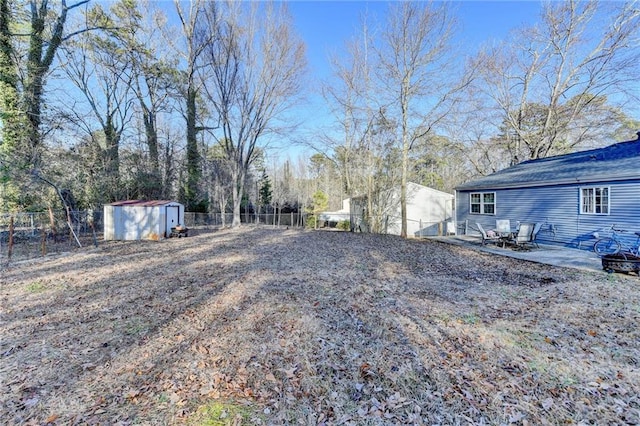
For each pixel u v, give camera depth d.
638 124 17.25
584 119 17.39
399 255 9.88
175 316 4.51
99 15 16.19
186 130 20.56
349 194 20.72
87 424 2.34
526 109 18.95
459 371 3.02
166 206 14.30
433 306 4.91
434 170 29.22
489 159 21.95
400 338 3.75
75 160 14.12
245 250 10.70
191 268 7.71
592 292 5.52
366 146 18.67
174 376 2.97
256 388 2.80
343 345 3.57
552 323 4.16
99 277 6.77
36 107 12.73
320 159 36.59
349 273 7.28
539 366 3.08
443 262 8.72
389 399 2.63
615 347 3.46
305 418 2.41
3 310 4.74
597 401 2.56
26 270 7.41
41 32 13.16
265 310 4.73
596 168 10.12
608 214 9.35
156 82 19.36
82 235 14.17
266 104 19.11
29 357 3.32
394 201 19.75
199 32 18.09
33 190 11.84
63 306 4.93
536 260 8.61
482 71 16.00
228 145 19.78
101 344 3.62
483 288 5.99
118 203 13.84
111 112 18.56
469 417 2.40
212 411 2.48
